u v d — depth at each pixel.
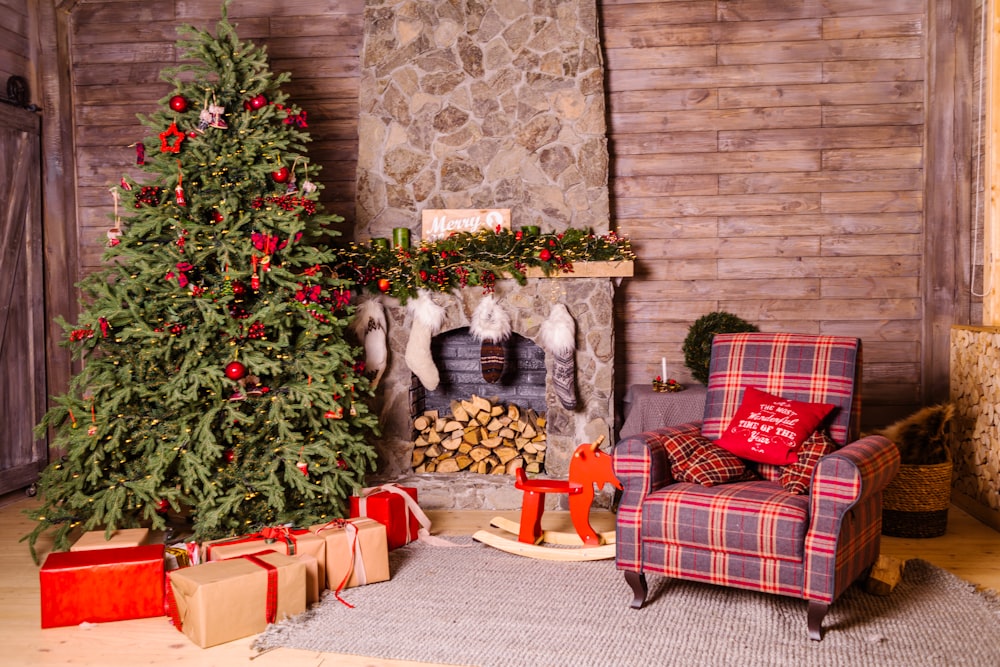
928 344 4.88
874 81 4.95
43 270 5.24
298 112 4.18
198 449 3.73
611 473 3.73
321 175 5.26
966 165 4.77
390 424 4.80
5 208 4.91
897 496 3.99
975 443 4.37
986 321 4.56
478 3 4.81
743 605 3.14
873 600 3.16
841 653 2.71
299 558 3.15
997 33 4.48
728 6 5.01
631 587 3.14
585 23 4.75
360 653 2.76
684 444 3.28
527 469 4.76
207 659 2.74
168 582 3.12
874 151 4.97
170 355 3.77
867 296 5.02
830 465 2.77
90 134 5.41
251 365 3.80
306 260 4.04
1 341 4.86
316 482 4.03
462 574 3.51
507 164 4.81
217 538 3.82
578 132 4.76
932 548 3.84
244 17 5.27
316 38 5.24
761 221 5.06
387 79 4.88
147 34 5.35
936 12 4.77
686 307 5.14
